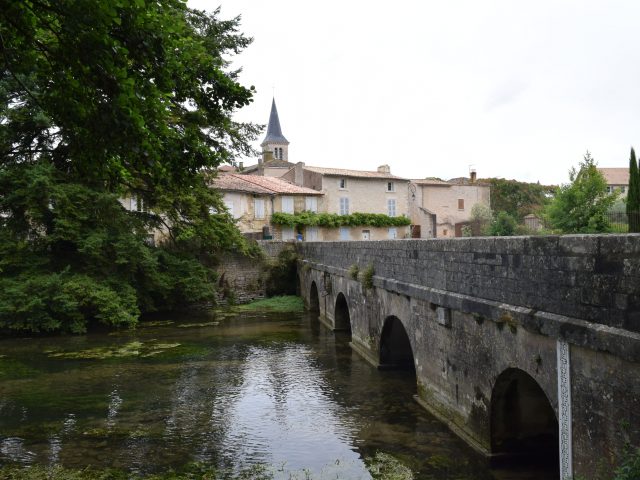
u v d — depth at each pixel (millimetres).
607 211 25812
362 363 16719
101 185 24719
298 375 15500
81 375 15812
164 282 27062
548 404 8789
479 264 8922
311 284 28875
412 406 12148
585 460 6102
